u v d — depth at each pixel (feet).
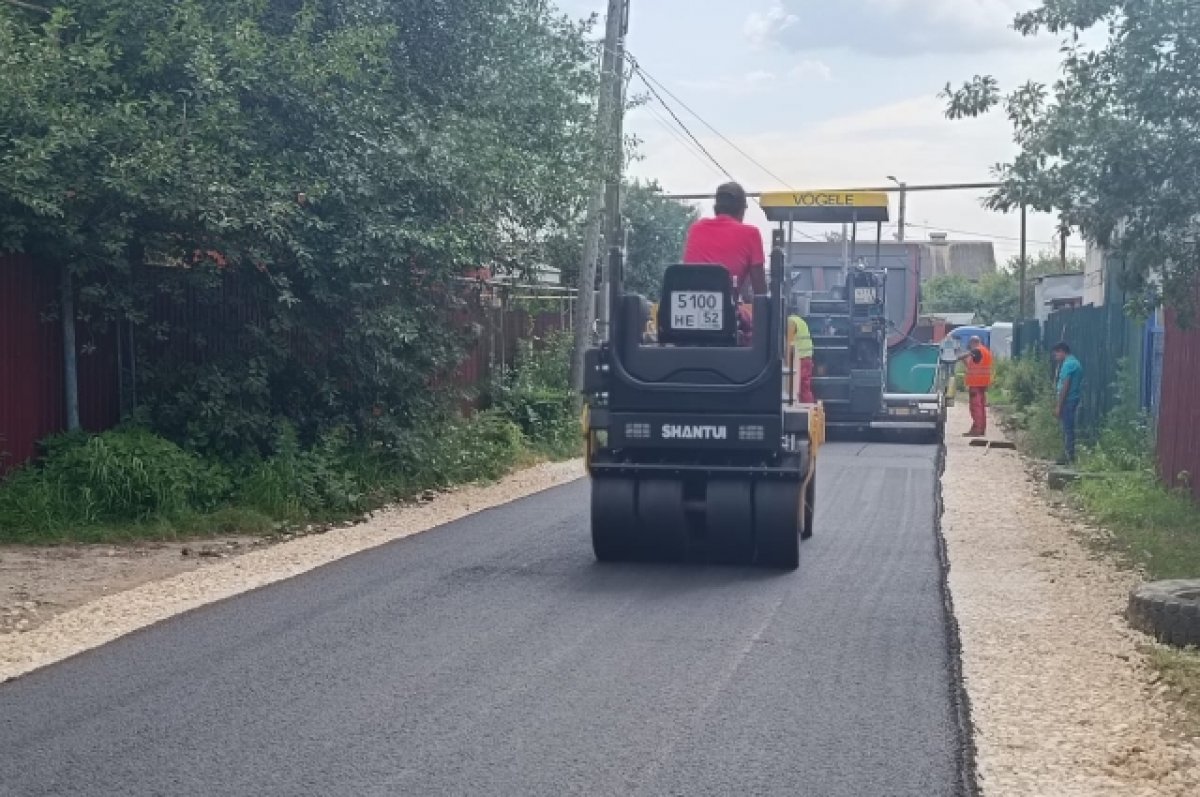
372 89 53.83
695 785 20.76
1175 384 53.01
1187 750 22.72
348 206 50.57
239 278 50.37
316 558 39.75
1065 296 158.61
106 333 48.08
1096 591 35.76
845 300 84.69
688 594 34.78
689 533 39.42
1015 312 256.52
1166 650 29.04
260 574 37.09
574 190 65.62
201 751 22.15
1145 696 25.81
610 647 29.04
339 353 52.70
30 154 41.75
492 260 60.70
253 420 49.16
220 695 25.25
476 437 62.44
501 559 39.70
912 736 23.20
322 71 49.98
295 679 26.35
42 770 21.24
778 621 31.68
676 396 38.11
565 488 57.93
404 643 29.25
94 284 46.01
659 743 22.70
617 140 72.84
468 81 62.64
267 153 49.70
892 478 61.93
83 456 44.39
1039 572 38.52
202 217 44.75
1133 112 37.63
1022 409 107.55
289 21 54.44
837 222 87.76
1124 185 37.65
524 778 20.99
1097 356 79.41
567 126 68.33
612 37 74.79
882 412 83.76
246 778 20.92
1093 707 25.05
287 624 30.91
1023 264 184.55
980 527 47.29
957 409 122.21
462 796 20.25
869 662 27.99
